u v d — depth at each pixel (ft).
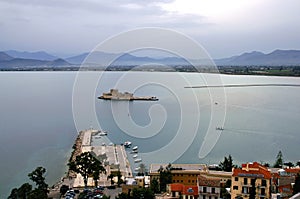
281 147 363.97
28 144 375.25
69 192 205.77
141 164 268.21
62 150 352.69
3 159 318.45
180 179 221.87
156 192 199.00
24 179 264.72
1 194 229.04
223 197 175.01
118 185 219.00
